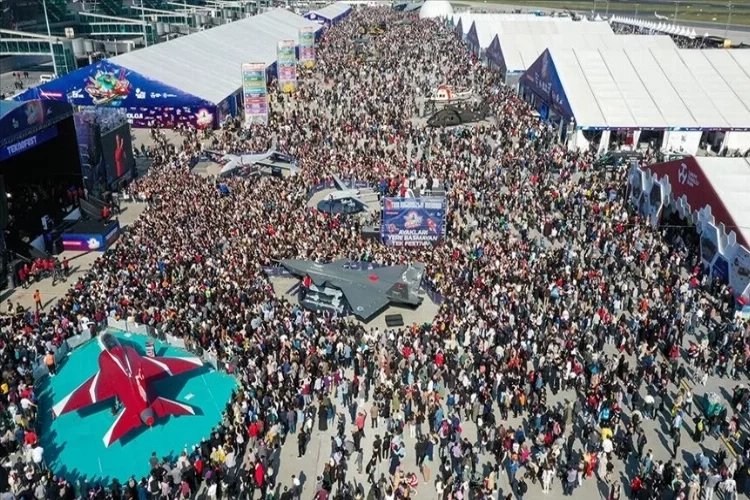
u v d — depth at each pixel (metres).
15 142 40.66
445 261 38.28
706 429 25.55
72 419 26.94
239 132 66.81
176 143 65.69
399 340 30.05
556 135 67.06
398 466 22.62
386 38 144.88
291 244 39.88
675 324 31.31
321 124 67.88
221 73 82.50
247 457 23.53
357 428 24.44
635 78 68.00
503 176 52.91
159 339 31.44
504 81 93.19
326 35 148.75
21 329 30.86
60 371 29.89
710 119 62.72
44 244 42.72
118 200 49.47
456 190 48.81
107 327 32.56
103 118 52.31
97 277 35.62
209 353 29.83
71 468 24.22
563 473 23.16
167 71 73.69
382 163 55.66
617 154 58.84
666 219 43.22
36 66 117.75
